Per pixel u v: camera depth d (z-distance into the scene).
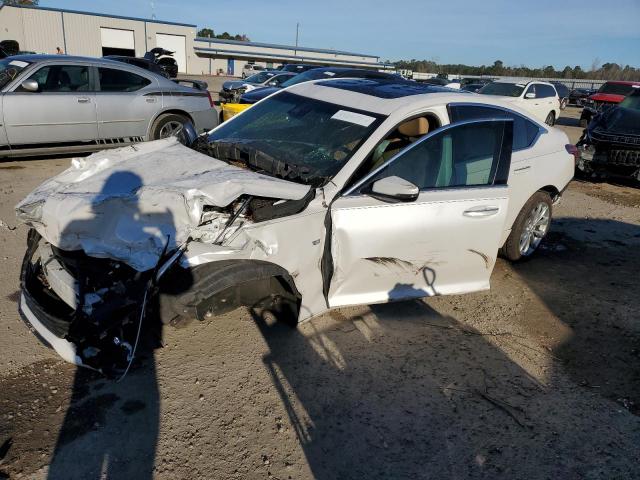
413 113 3.69
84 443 2.58
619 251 5.90
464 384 3.27
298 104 4.22
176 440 2.64
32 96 7.54
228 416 2.83
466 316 4.14
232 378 3.13
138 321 2.64
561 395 3.24
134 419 2.75
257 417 2.84
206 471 2.48
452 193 3.65
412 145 3.57
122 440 2.61
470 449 2.74
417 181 3.58
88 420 2.72
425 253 3.61
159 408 2.85
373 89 4.13
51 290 3.10
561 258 5.56
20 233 5.14
